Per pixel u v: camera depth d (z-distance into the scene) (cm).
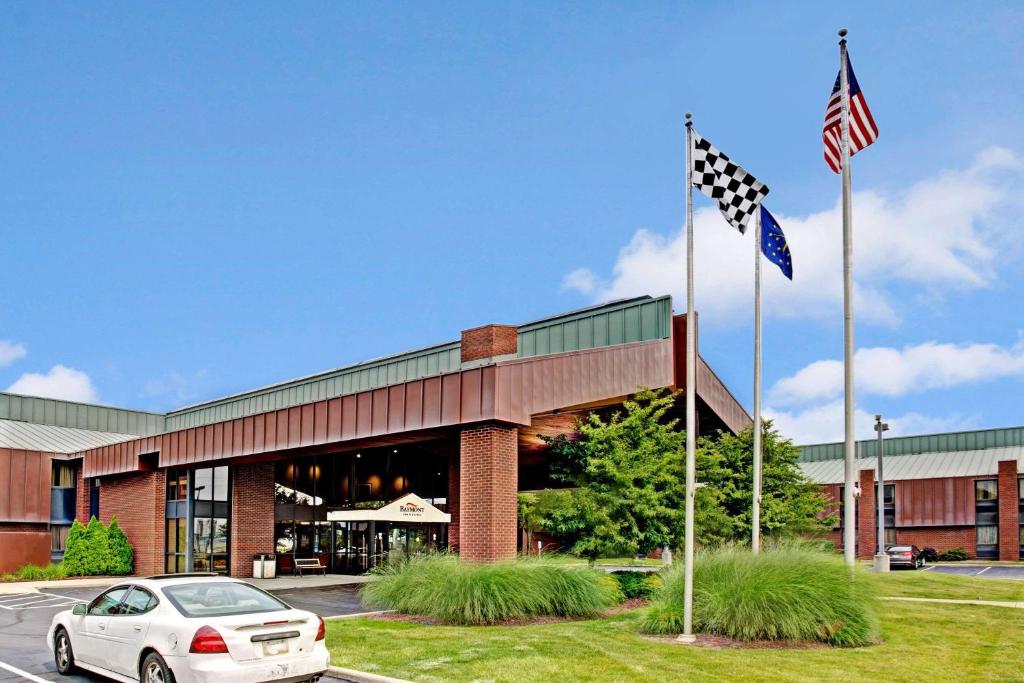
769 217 2072
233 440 2995
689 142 1614
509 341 2780
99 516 3997
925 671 1183
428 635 1483
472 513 2116
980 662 1255
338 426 2530
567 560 1944
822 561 1532
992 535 5997
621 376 2591
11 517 4241
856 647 1370
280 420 2778
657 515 2267
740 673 1153
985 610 1891
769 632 1405
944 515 6147
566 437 2423
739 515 3050
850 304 1702
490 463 2097
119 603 1127
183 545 3466
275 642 997
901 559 4616
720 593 1462
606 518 2144
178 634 980
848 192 1725
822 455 7725
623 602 2053
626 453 2266
